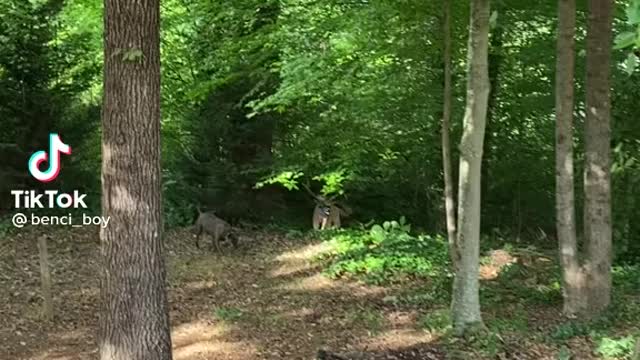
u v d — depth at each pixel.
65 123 14.91
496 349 8.34
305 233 15.16
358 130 14.30
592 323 9.15
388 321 9.82
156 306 6.77
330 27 12.30
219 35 14.88
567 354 8.06
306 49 12.65
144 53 6.38
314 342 9.05
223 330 9.52
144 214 6.62
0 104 14.46
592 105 9.42
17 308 9.94
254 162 15.41
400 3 11.09
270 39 13.27
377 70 12.98
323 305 10.59
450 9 10.47
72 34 15.19
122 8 6.28
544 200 15.65
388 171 15.18
